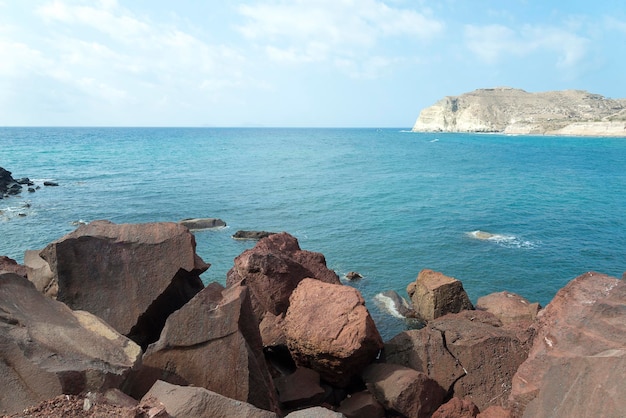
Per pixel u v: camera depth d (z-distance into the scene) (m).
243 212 34.62
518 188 48.38
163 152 92.81
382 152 101.25
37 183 47.47
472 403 9.03
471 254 24.34
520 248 25.53
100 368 6.07
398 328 15.85
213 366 7.45
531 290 19.72
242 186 47.62
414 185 49.88
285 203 38.31
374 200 40.16
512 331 10.88
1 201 37.16
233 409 5.90
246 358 7.46
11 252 23.80
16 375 5.75
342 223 31.16
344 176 57.28
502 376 9.70
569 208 37.12
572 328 7.63
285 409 8.78
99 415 5.36
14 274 7.15
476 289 19.75
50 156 78.94
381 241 26.70
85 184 47.38
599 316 7.42
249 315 8.30
